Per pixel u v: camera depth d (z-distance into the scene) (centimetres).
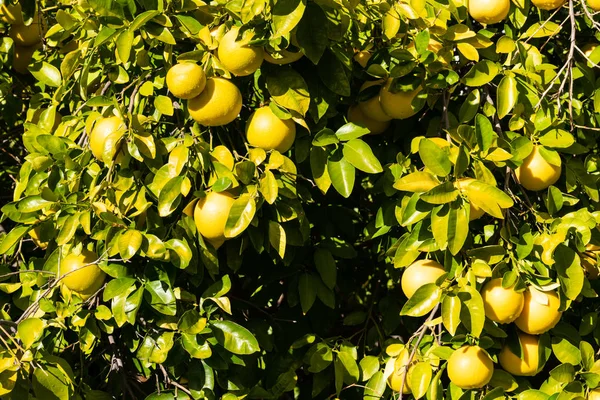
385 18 319
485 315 309
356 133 321
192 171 312
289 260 344
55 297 322
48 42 351
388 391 340
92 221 314
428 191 296
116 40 309
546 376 346
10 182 398
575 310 354
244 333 316
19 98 389
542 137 317
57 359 304
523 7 329
